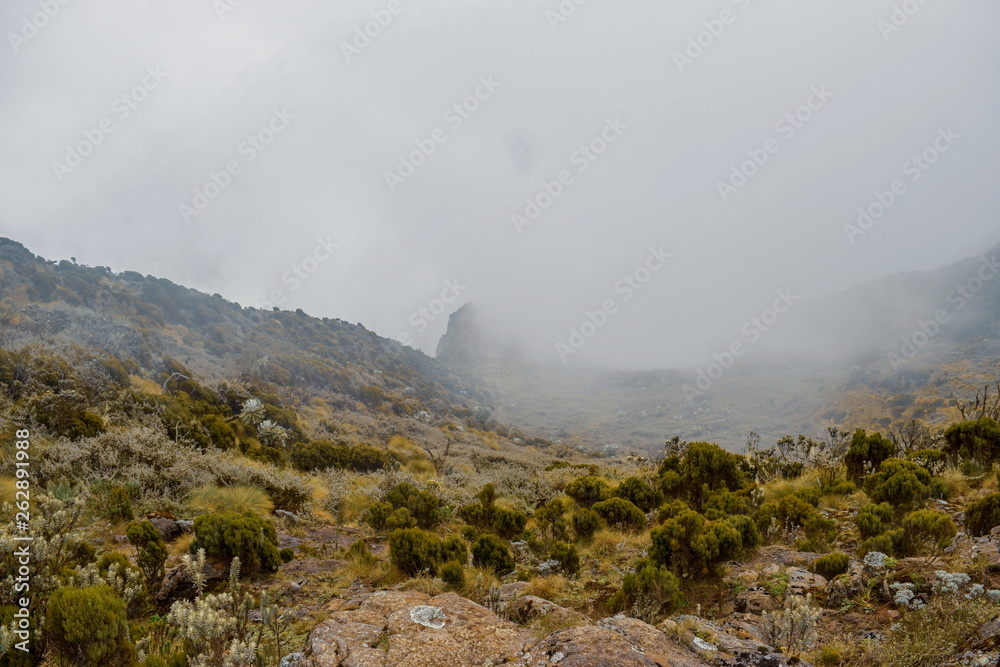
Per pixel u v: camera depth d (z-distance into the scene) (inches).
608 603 193.9
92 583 156.2
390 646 119.1
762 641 142.6
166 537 303.1
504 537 370.6
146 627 171.0
